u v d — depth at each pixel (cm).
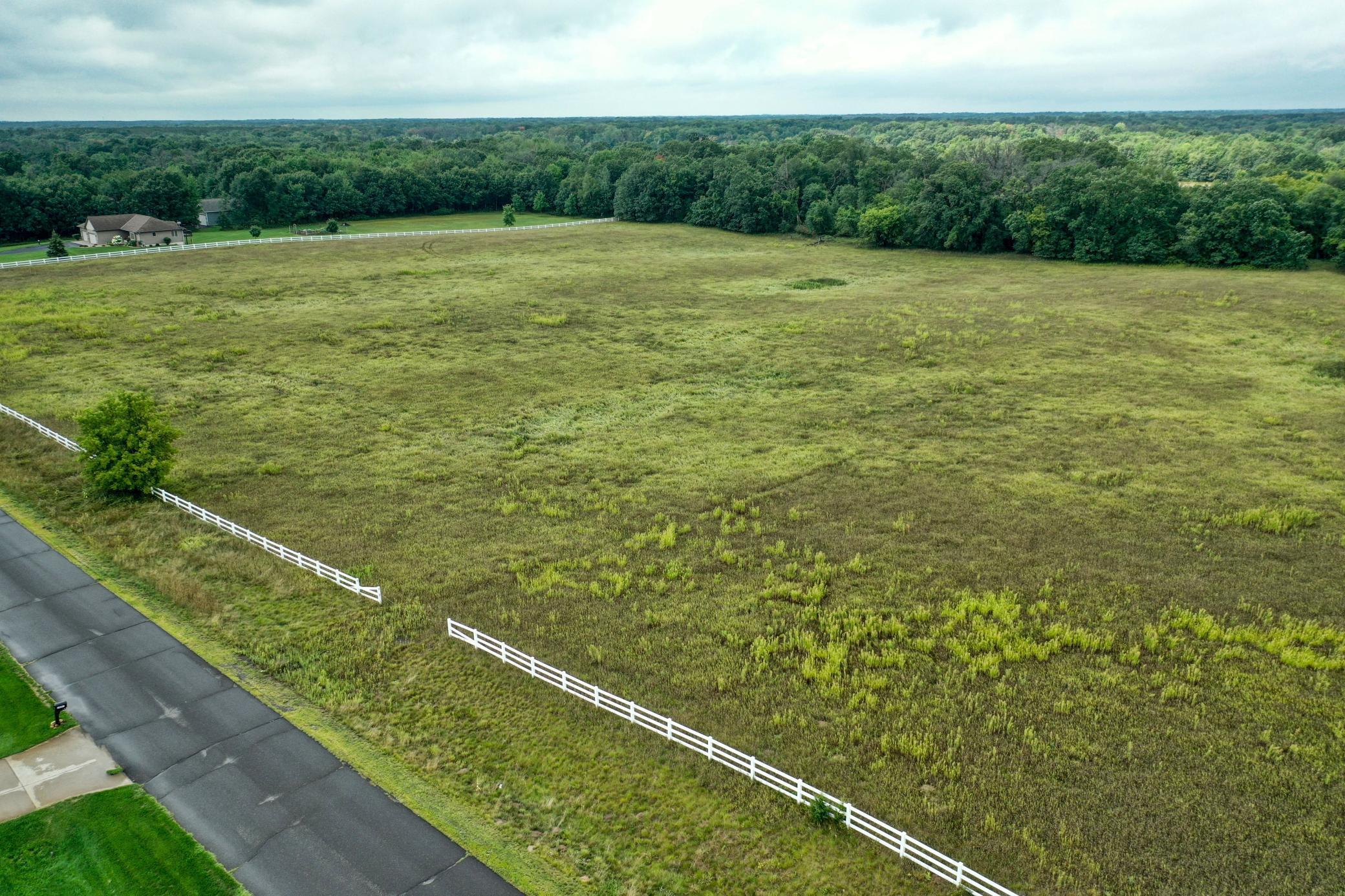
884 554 2916
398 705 2094
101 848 1630
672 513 3266
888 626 2453
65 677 2169
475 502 3350
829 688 2172
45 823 1684
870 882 1591
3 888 1534
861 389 4753
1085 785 1831
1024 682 2203
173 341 5534
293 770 1853
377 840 1672
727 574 2794
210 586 2634
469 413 4372
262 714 2042
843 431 4131
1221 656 2306
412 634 2406
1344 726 2019
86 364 5006
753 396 4666
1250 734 2000
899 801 1791
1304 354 5266
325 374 4953
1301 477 3494
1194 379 4816
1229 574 2756
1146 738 1986
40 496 3281
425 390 4706
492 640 2231
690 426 4209
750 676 2231
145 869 1583
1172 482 3462
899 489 3441
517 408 4456
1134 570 2788
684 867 1628
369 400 4547
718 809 1769
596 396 4656
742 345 5666
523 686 2169
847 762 1914
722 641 2409
